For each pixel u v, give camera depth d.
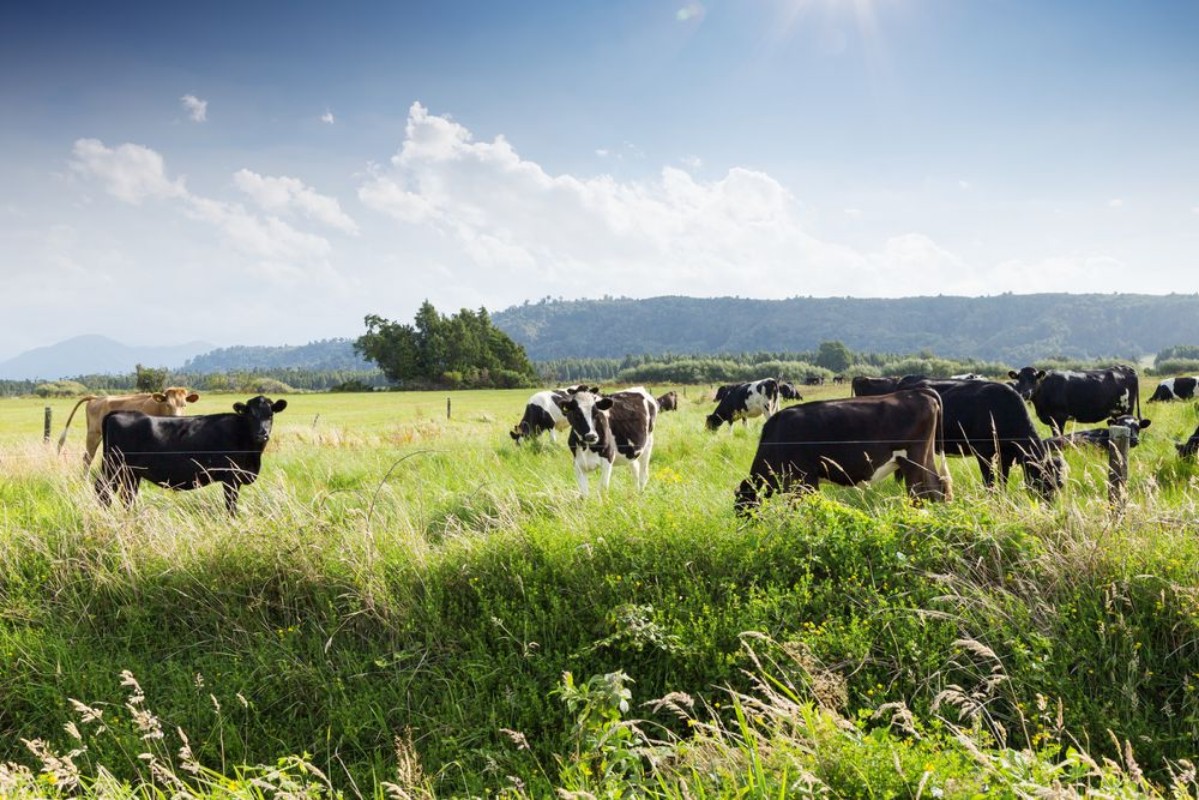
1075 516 5.18
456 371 101.19
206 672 4.87
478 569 5.46
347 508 7.16
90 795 3.46
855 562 5.07
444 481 9.66
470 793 3.63
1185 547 4.78
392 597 5.27
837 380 103.81
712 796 2.96
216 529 6.12
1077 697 3.97
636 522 5.78
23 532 6.18
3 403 66.94
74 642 5.18
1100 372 16.47
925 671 4.21
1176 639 4.30
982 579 4.91
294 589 5.54
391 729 4.33
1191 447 9.71
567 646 4.69
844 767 3.01
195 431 8.91
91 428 12.55
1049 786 2.79
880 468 7.46
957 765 2.98
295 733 4.40
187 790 3.52
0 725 4.58
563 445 13.98
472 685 4.57
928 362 131.62
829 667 4.21
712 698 4.27
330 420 33.94
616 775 3.13
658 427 18.84
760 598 4.85
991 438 8.80
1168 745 3.69
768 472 7.38
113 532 6.12
